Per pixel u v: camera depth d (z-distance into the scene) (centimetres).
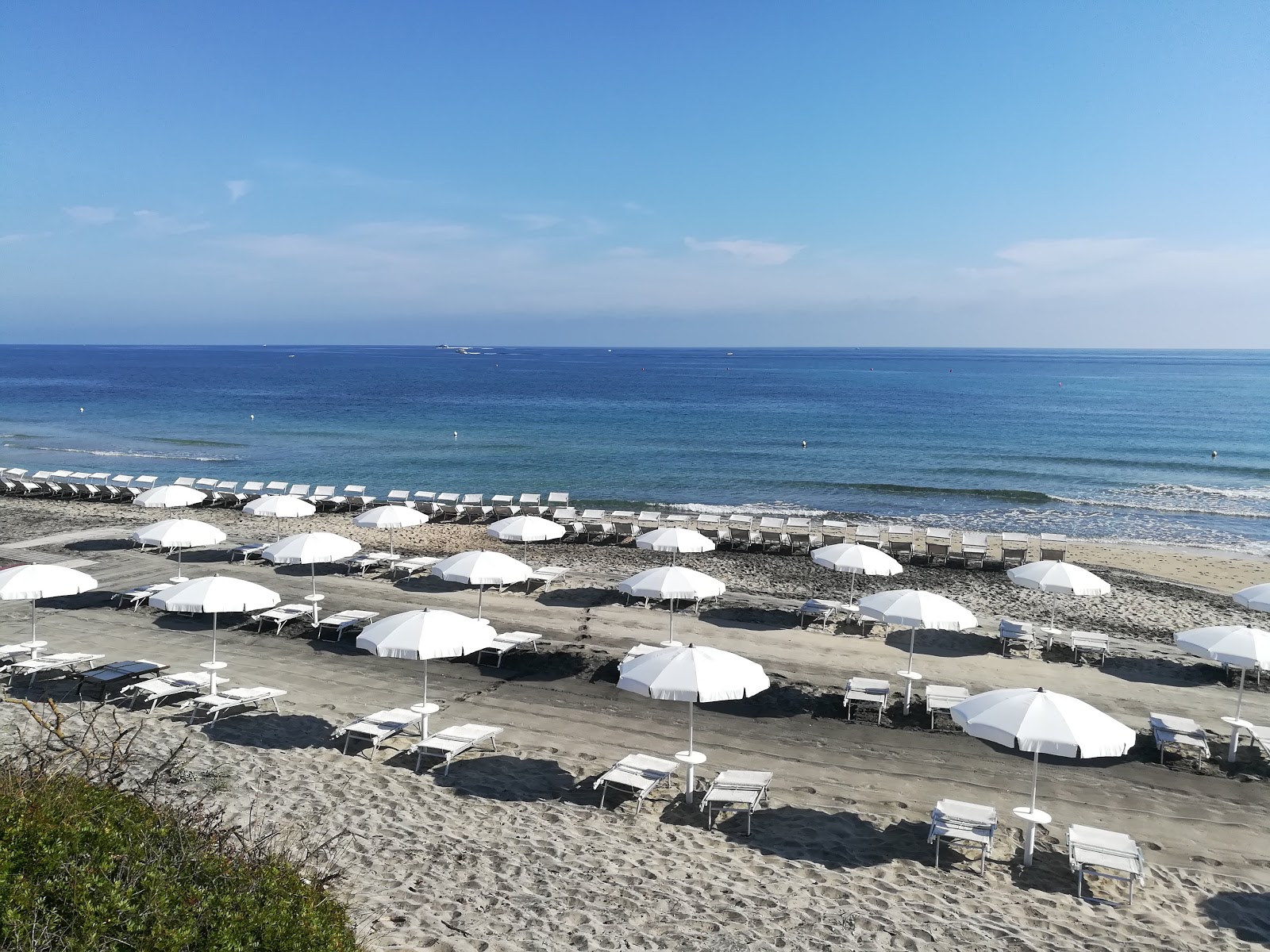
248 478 3788
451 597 1820
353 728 1094
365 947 646
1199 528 2981
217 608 1199
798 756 1131
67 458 4341
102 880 464
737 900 779
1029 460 4591
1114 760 1141
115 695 1266
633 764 1006
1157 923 782
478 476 3959
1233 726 1140
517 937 693
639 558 2253
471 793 998
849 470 4228
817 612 1658
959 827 887
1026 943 727
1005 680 1412
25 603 1700
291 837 840
